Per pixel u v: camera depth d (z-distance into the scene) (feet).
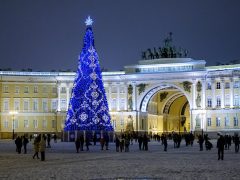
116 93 434.71
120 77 431.02
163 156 162.09
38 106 440.45
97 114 280.92
